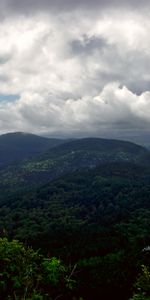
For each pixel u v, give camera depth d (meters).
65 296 10.59
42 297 9.42
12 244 10.42
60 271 10.67
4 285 9.57
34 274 10.15
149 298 12.46
